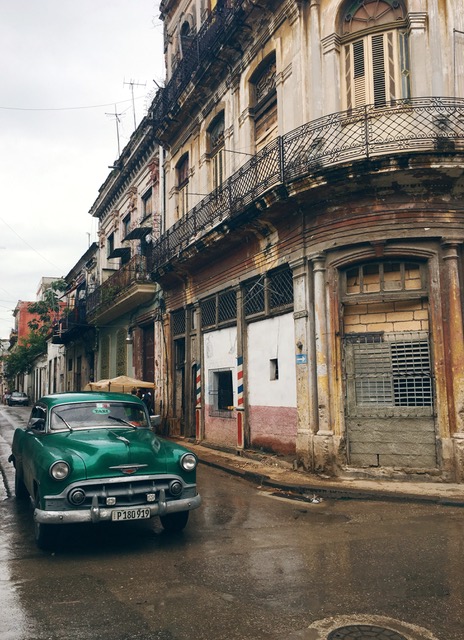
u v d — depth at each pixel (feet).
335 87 35.22
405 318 33.04
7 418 98.27
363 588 15.62
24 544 20.52
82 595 15.31
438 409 31.40
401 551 19.12
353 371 33.65
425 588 15.60
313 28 36.50
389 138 32.65
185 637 12.75
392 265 33.40
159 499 19.83
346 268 34.32
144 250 70.59
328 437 33.09
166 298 62.08
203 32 51.31
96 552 19.35
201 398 51.96
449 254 31.91
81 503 18.90
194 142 56.54
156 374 63.82
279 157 36.04
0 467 40.09
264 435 41.14
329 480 31.81
